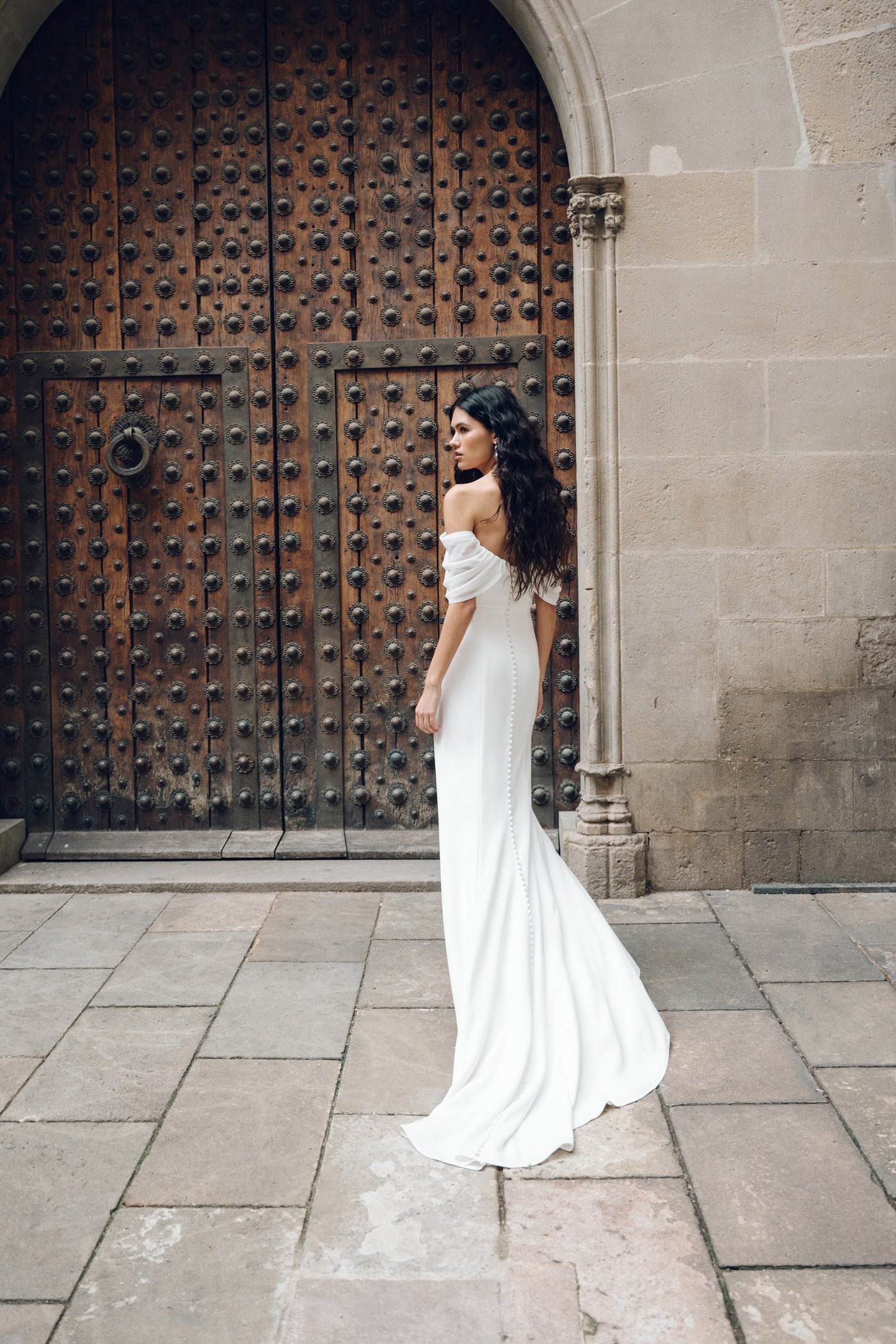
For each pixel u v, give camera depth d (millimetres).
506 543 2746
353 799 4609
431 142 4387
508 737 2775
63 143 4418
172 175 4434
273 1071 2793
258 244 4426
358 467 4480
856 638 4082
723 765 4133
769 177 3953
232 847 4500
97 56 4391
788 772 4133
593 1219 2168
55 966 3518
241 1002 3227
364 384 4465
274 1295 1956
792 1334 1835
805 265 3977
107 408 4520
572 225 4008
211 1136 2486
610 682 4113
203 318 4449
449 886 2752
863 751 4121
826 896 4086
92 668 4598
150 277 4461
